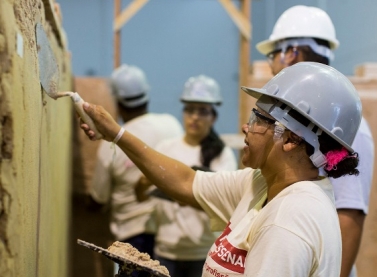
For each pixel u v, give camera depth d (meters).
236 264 1.36
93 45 5.54
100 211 3.87
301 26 2.11
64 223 3.03
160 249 3.13
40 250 1.57
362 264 3.65
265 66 3.92
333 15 5.53
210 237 3.08
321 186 1.34
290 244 1.20
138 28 5.62
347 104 1.36
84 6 5.51
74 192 3.86
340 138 1.35
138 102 3.53
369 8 5.39
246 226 1.39
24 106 1.11
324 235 1.23
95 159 3.87
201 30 5.68
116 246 1.39
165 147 3.15
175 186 1.83
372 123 3.73
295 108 1.32
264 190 1.51
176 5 5.64
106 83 3.81
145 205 3.46
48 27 1.78
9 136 1.00
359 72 4.04
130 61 5.63
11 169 1.00
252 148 1.40
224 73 5.71
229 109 5.71
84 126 1.81
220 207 1.77
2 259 0.98
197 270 3.07
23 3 1.18
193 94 3.08
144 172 1.86
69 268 3.62
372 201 3.64
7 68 0.98
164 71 5.67
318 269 1.22
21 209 1.09
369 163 1.85
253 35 5.80
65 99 2.91
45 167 1.66
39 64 1.44
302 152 1.35
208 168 2.82
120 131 1.81
